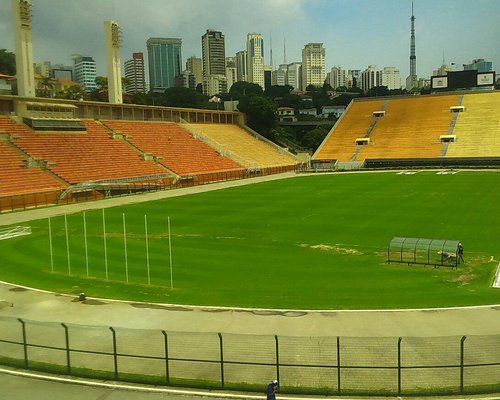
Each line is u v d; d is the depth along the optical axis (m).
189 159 111.38
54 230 51.84
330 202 68.62
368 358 19.44
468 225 49.56
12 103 93.50
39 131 92.12
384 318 24.55
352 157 134.38
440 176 99.12
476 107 140.62
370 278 32.59
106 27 113.31
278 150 145.88
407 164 125.88
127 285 31.83
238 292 29.92
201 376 18.61
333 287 30.67
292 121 180.62
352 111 158.00
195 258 39.19
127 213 62.84
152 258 39.41
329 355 19.81
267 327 23.64
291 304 27.31
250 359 19.69
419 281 31.58
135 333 22.80
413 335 22.12
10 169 77.50
